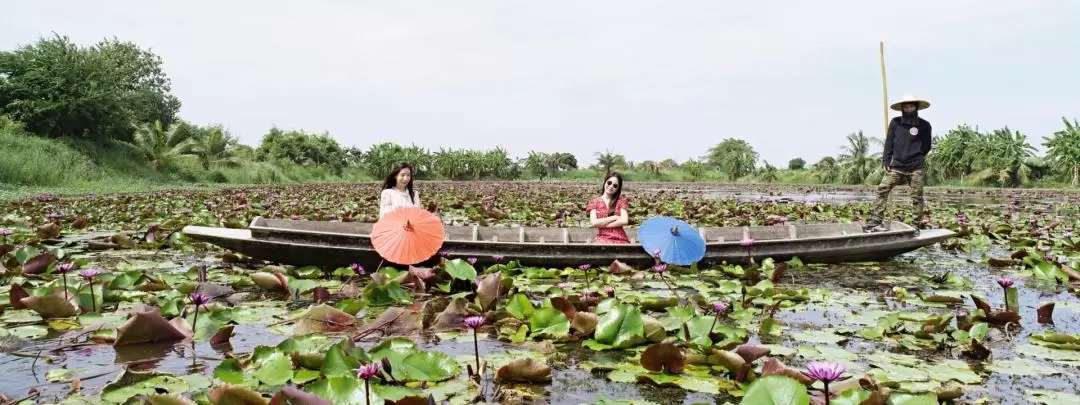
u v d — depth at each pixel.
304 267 5.25
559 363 2.91
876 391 2.11
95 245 6.43
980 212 12.76
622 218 5.88
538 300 4.32
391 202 5.95
